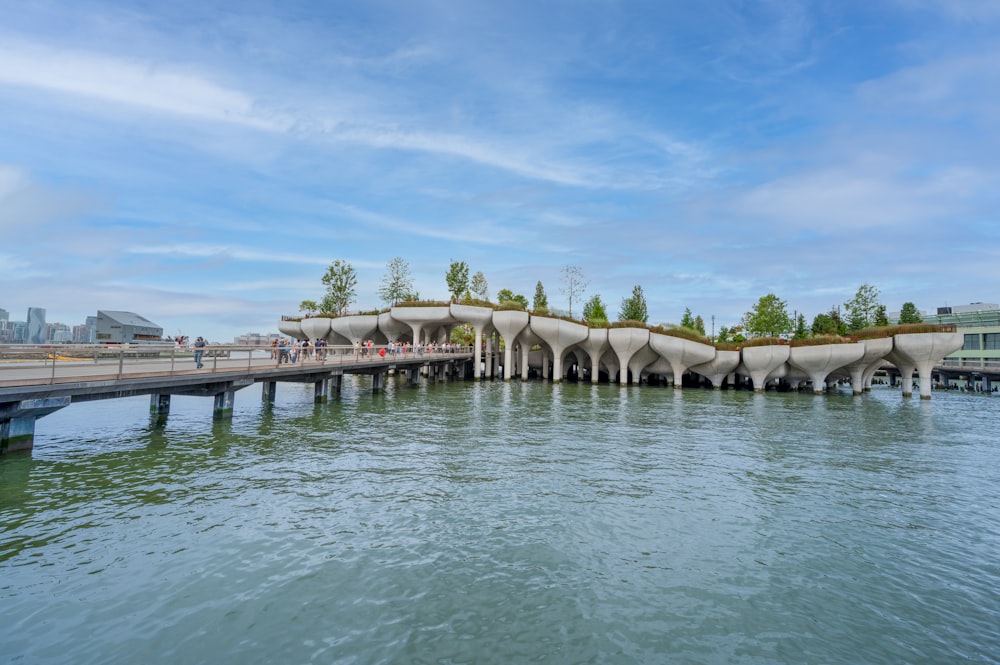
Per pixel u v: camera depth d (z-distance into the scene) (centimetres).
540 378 6412
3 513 1034
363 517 1083
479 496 1253
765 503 1263
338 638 641
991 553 978
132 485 1253
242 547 909
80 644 615
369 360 3372
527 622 691
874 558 945
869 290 6006
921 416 3191
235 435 1958
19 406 1401
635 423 2556
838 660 629
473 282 8512
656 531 1048
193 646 617
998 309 7875
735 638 670
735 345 4859
